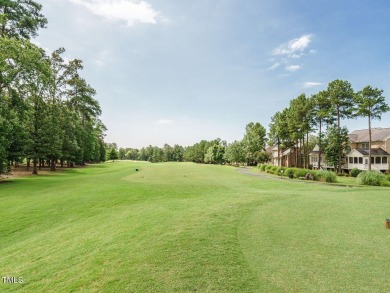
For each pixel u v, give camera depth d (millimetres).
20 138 24297
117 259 5477
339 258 5387
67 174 31359
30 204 12516
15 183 20578
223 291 4145
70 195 14602
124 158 167125
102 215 10391
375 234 7012
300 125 44750
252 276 4609
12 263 6227
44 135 30672
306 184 22906
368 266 5008
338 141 42062
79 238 7453
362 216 9062
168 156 147500
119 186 18297
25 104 24828
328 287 4211
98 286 4492
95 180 23141
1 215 10766
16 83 23562
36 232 8992
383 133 47812
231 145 85875
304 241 6434
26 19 25594
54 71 35781
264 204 11109
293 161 67438
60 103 38594
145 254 5617
